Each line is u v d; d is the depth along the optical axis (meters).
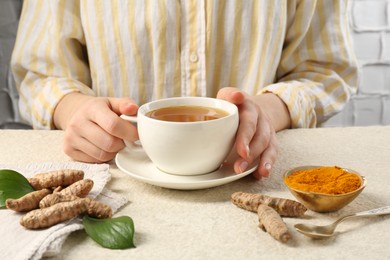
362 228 0.59
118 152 0.75
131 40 1.02
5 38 1.39
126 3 1.01
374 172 0.73
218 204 0.65
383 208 0.62
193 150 0.67
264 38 1.03
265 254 0.55
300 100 0.98
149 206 0.64
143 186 0.69
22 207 0.61
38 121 1.00
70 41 1.07
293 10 1.08
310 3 1.07
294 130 0.90
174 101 0.74
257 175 0.70
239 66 1.05
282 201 0.62
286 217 0.62
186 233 0.59
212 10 1.00
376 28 1.56
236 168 0.68
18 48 1.08
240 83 1.06
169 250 0.56
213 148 0.67
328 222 0.61
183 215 0.62
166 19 1.00
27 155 0.79
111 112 0.74
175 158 0.67
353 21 1.54
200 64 1.02
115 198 0.65
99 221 0.58
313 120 1.04
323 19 1.10
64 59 1.06
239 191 0.68
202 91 1.03
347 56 1.10
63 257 0.55
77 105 0.94
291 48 1.10
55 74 1.06
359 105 1.64
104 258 0.55
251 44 1.04
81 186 0.63
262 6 1.02
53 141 0.85
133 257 0.55
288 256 0.55
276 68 1.09
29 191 0.65
